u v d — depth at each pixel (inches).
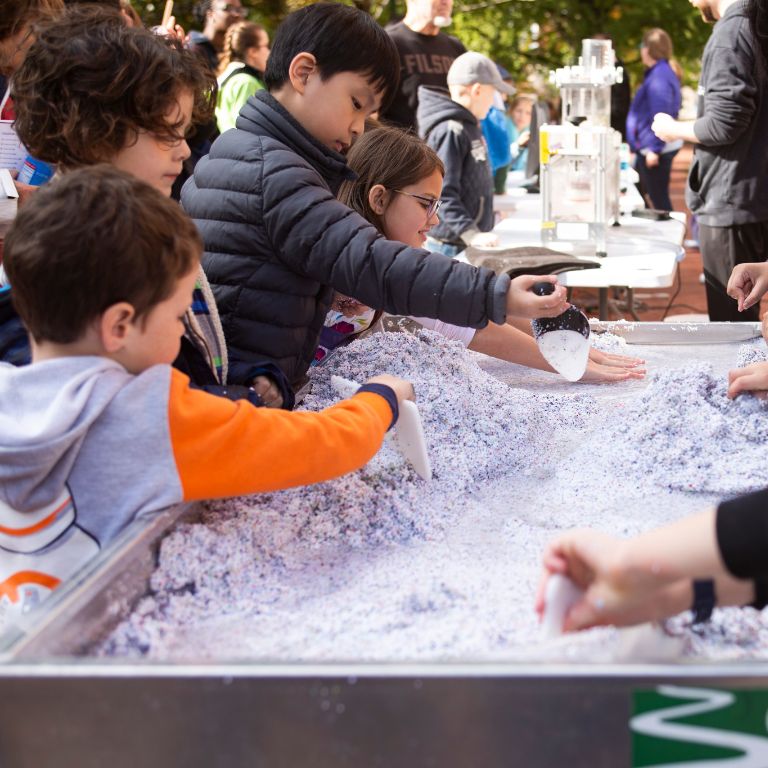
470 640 36.7
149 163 52.1
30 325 41.1
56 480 39.5
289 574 43.3
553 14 433.4
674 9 429.7
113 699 28.9
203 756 29.2
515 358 74.0
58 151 51.3
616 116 253.8
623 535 46.3
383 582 42.3
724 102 124.4
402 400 50.1
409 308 55.8
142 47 50.6
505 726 28.4
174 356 43.2
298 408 57.9
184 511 42.7
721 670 27.6
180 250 41.0
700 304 208.7
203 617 38.8
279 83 61.9
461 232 138.0
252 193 57.9
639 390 68.8
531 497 52.4
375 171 73.6
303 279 59.7
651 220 146.8
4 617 40.6
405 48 165.2
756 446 55.2
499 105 189.8
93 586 34.6
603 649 33.9
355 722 28.6
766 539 31.2
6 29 74.7
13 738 29.3
